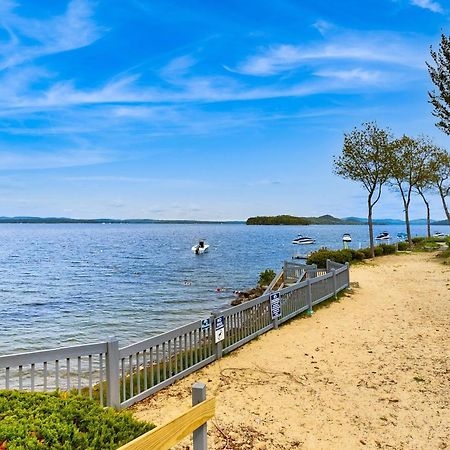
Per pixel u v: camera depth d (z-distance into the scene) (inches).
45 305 987.9
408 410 252.7
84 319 826.8
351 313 531.8
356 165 1305.4
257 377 310.8
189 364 324.2
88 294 1138.7
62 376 454.0
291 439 217.9
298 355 364.2
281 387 290.5
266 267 1788.9
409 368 327.6
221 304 957.2
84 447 107.3
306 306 535.8
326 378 308.3
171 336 301.3
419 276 866.8
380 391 282.5
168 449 101.7
